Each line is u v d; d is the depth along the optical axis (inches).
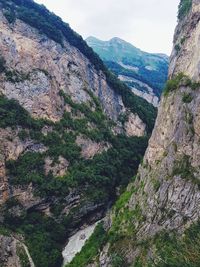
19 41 5802.2
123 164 5816.9
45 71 5792.3
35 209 4690.0
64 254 4389.8
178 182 3102.9
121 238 3442.4
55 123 5462.6
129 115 6781.5
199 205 2876.5
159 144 3698.3
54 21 6658.5
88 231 4746.6
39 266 4062.5
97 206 4963.1
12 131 4906.5
